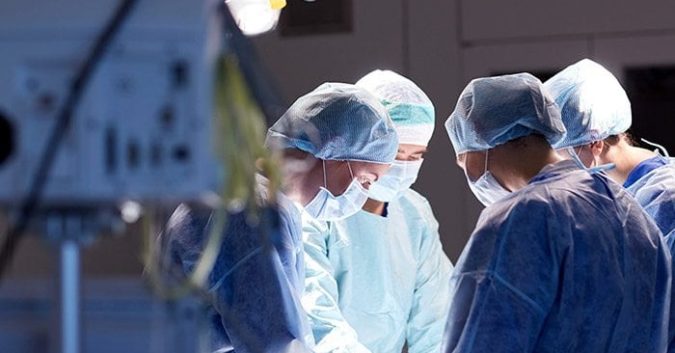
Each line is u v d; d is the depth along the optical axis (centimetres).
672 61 765
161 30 209
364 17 802
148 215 245
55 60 210
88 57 209
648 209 425
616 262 343
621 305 340
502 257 337
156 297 238
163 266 299
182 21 209
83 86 207
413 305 477
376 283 454
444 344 346
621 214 354
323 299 416
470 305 339
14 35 210
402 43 797
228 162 222
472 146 371
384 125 394
